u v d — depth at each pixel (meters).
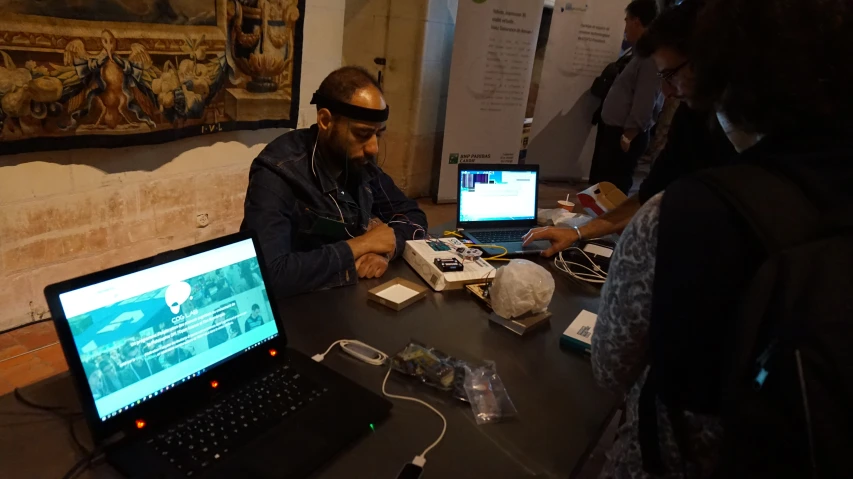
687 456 0.74
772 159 0.64
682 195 0.67
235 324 1.02
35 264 2.28
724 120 0.73
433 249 1.63
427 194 4.62
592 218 2.08
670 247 0.66
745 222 0.61
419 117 4.22
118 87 2.29
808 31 0.59
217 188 2.99
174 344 0.92
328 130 1.57
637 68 3.75
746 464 0.61
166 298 0.92
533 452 0.92
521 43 4.26
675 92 1.14
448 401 1.03
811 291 0.56
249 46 2.82
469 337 1.28
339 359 1.13
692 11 1.04
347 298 1.39
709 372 0.66
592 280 1.67
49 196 2.26
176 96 2.53
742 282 0.62
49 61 2.04
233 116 2.87
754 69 0.62
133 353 0.87
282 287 1.33
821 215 0.59
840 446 0.54
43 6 1.98
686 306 0.65
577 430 0.99
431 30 4.02
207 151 2.88
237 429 0.88
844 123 0.63
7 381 1.99
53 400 0.95
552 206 4.33
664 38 1.08
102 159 2.41
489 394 1.04
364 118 1.52
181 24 2.46
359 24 4.16
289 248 1.48
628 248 0.77
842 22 0.59
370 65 4.22
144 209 2.65
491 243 1.82
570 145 5.27
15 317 2.28
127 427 0.84
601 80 4.82
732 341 0.60
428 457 0.88
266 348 1.06
